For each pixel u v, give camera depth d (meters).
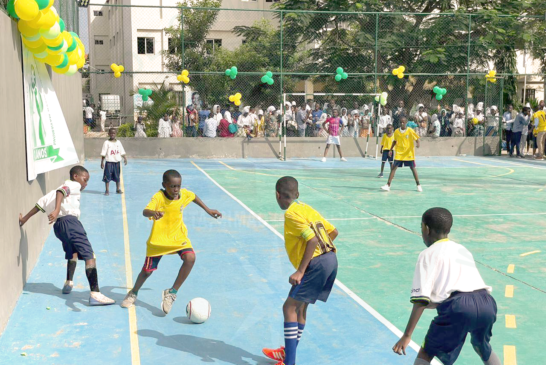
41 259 7.29
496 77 22.03
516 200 12.30
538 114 21.09
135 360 4.49
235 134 20.84
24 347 4.67
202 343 4.86
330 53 22.03
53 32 6.57
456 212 10.89
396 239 8.68
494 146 22.50
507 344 4.95
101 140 19.55
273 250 7.87
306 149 21.28
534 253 7.94
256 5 31.25
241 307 5.72
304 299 4.19
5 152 5.30
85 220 9.66
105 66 37.84
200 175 15.88
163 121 20.31
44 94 7.95
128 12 28.88
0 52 5.31
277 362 4.52
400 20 22.39
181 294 6.07
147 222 9.56
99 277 6.61
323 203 11.74
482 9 23.11
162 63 23.30
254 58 21.95
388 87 22.69
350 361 4.54
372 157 21.55
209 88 20.91
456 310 3.50
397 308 5.74
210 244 8.17
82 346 4.73
